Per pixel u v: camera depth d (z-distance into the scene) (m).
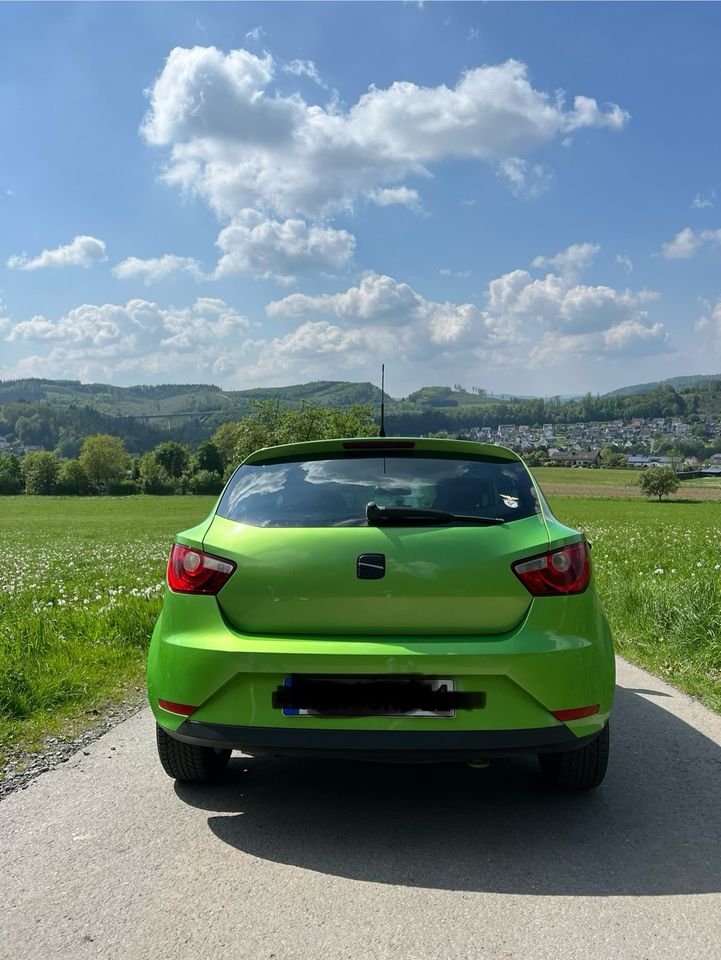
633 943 2.54
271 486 3.82
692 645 7.10
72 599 10.40
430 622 3.32
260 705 3.29
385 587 3.33
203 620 3.46
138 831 3.44
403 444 3.93
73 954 2.48
